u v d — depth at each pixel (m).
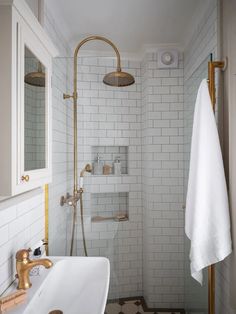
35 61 1.14
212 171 1.42
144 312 2.38
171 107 2.47
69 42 2.29
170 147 2.48
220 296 1.59
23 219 1.31
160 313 2.38
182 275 2.46
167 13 1.94
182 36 2.30
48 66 1.32
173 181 2.48
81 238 1.83
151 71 2.46
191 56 2.21
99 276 1.35
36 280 1.18
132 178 2.32
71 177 1.81
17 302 0.97
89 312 1.09
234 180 1.36
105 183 2.02
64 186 1.78
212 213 1.41
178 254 2.46
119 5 1.83
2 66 0.89
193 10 1.91
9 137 0.90
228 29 1.38
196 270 1.42
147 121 2.45
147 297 2.41
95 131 1.90
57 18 1.92
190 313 2.20
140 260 2.40
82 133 1.85
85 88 1.85
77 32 2.20
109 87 1.93
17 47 0.94
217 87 1.58
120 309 2.30
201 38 1.92
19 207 1.26
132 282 2.38
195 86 2.05
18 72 0.94
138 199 2.36
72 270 1.39
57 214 1.74
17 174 0.95
